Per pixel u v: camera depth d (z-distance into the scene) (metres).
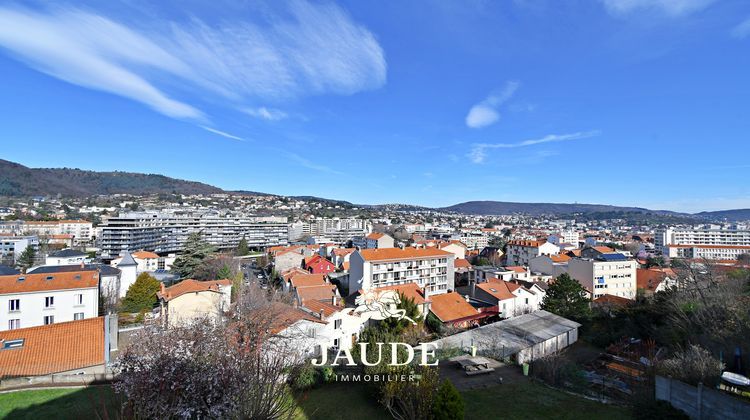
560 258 87.06
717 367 20.45
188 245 80.69
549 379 25.44
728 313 30.06
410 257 66.25
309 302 42.91
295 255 94.00
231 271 71.81
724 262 65.19
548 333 37.28
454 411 17.25
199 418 12.84
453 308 48.62
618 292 71.56
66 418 18.02
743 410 15.13
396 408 19.84
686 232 173.88
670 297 40.78
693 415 17.11
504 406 21.19
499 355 30.47
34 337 27.14
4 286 37.75
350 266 68.06
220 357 14.39
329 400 21.53
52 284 39.81
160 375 13.37
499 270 75.56
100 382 23.06
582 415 20.16
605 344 39.31
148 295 53.16
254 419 12.58
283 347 24.69
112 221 113.31
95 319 29.77
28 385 22.42
